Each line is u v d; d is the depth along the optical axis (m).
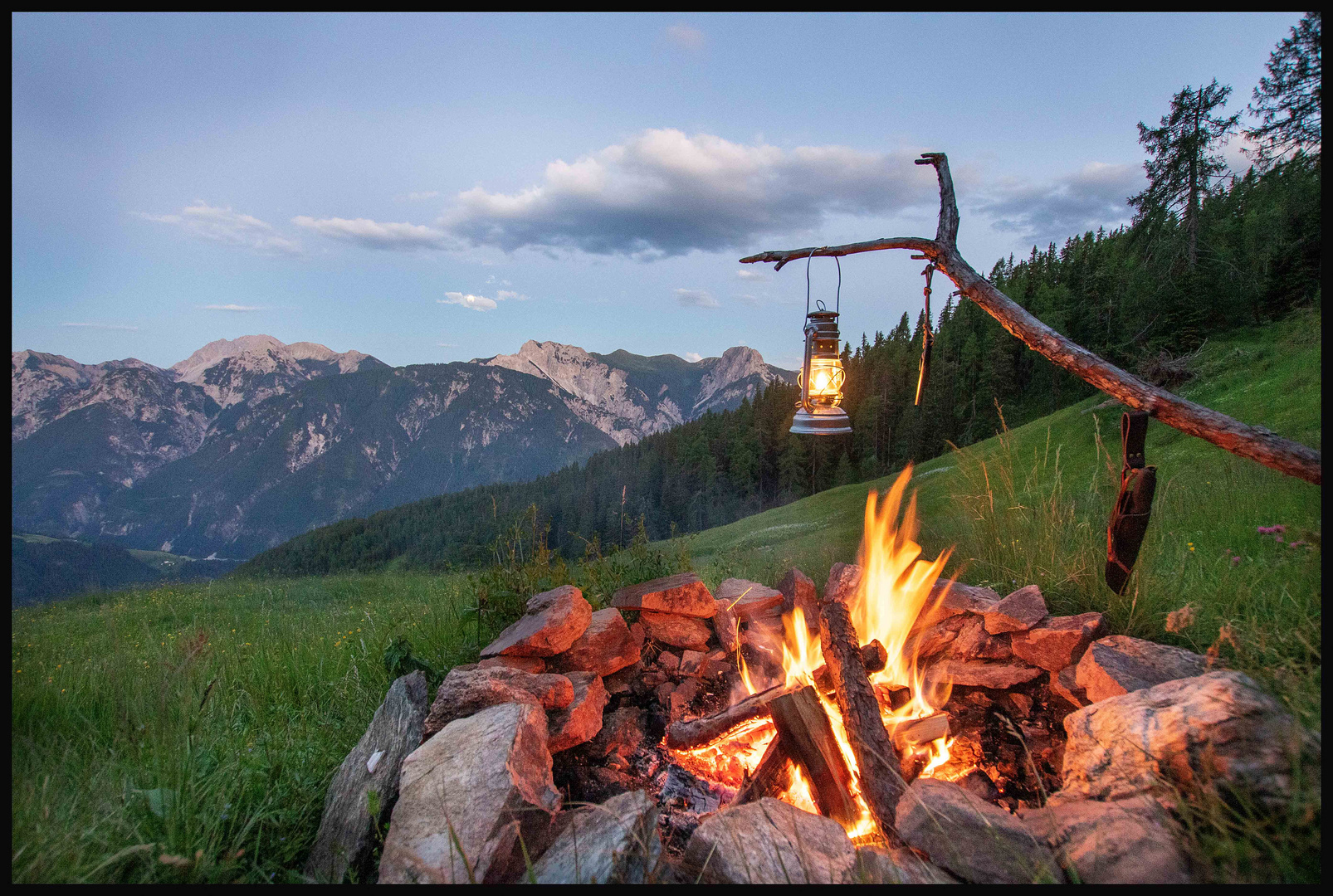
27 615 12.28
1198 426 2.05
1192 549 3.69
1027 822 1.79
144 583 18.75
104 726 3.24
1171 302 34.31
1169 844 1.54
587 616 3.12
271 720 3.37
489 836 1.76
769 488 78.31
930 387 62.31
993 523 3.87
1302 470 1.83
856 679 2.69
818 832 1.85
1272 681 2.03
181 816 2.12
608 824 1.81
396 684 2.78
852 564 3.75
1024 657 2.82
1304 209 30.55
